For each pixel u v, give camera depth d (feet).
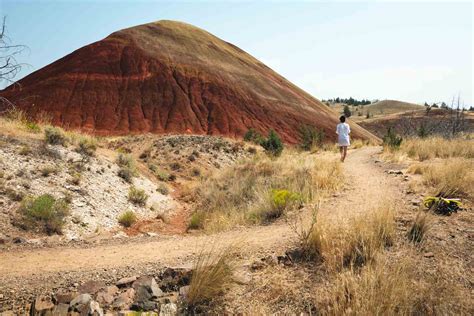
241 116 222.28
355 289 10.87
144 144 82.28
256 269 14.70
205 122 211.82
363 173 36.37
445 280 11.91
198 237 21.81
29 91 218.59
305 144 91.86
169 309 12.32
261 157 67.41
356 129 263.70
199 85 238.27
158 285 14.29
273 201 26.48
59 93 213.46
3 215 28.40
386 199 20.80
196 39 295.69
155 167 63.41
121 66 240.32
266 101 245.04
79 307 12.73
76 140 51.62
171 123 203.72
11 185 32.94
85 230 31.58
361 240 14.42
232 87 245.45
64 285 14.78
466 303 10.56
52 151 43.32
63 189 36.58
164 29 292.40
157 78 234.38
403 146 54.60
